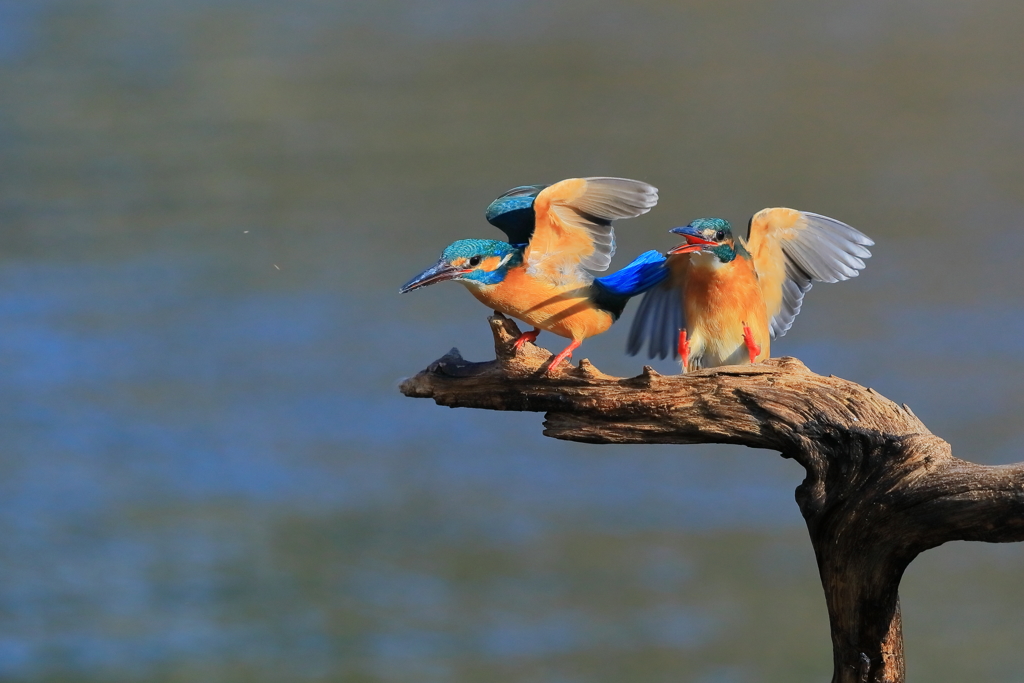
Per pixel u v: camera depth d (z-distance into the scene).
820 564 6.50
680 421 6.81
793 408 6.53
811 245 7.95
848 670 6.53
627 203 7.37
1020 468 5.78
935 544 6.08
